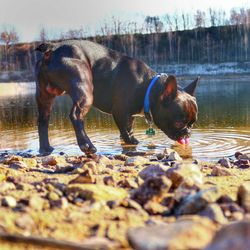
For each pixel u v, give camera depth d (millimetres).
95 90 1146
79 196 471
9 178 604
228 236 281
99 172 683
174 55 9703
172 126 1123
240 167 810
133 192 480
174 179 509
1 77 8719
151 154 1015
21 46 10711
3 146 1190
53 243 327
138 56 9984
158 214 427
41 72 1109
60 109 2518
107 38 10430
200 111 1937
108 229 371
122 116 1154
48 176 655
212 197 422
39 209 427
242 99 2566
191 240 298
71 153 1064
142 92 1145
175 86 1095
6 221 383
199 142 1143
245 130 1312
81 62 1080
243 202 422
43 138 1124
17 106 2850
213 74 7969
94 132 1393
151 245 294
